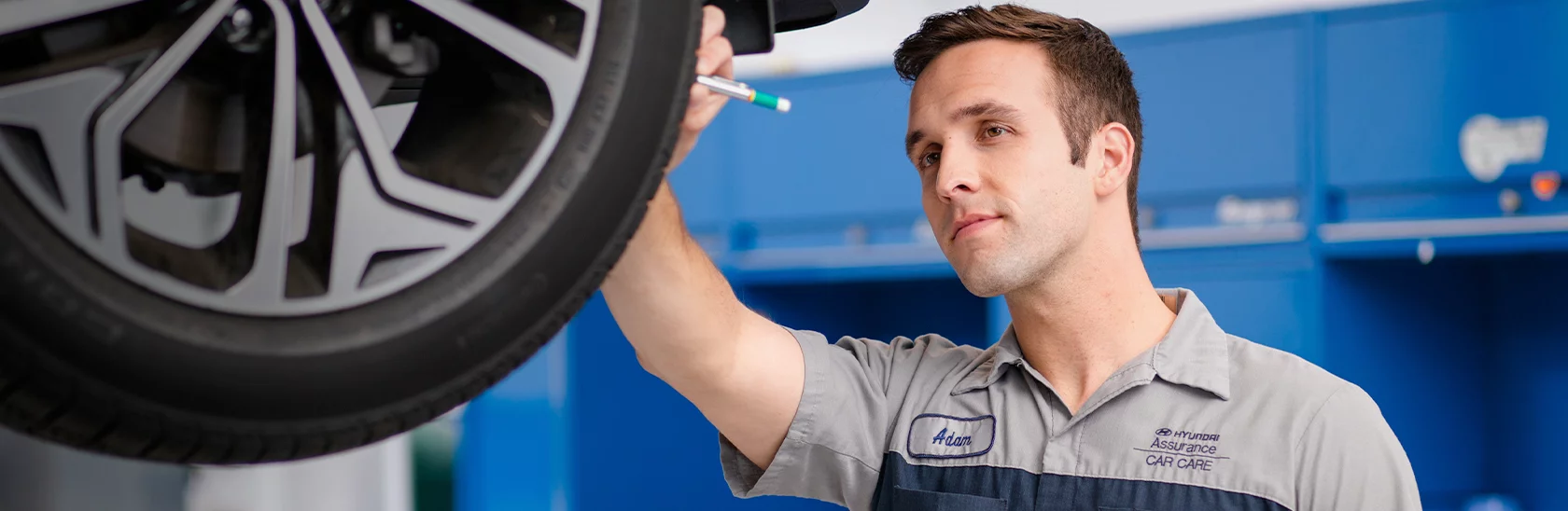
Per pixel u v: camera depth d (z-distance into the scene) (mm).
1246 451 1211
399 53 755
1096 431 1263
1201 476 1217
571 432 3488
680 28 788
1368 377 2814
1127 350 1293
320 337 660
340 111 693
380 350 675
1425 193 2629
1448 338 2977
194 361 626
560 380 3484
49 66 616
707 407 1312
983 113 1230
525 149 726
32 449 2543
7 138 587
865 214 3221
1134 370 1262
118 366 610
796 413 1312
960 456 1312
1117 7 3209
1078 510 1244
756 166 3350
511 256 709
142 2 634
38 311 587
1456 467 3002
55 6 604
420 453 3436
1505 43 2500
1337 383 1229
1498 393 3027
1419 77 2590
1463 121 2545
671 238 1165
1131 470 1238
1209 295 2855
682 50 789
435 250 693
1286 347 2758
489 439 3504
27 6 596
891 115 3174
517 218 714
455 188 707
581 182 729
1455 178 2562
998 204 1227
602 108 738
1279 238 2762
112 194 613
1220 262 2840
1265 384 1240
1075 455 1263
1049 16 1277
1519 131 2490
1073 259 1261
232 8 669
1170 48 2838
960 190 1237
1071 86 1252
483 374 728
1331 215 2723
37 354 593
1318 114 2693
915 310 3791
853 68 3211
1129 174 1336
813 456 1346
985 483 1292
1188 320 1299
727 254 3408
